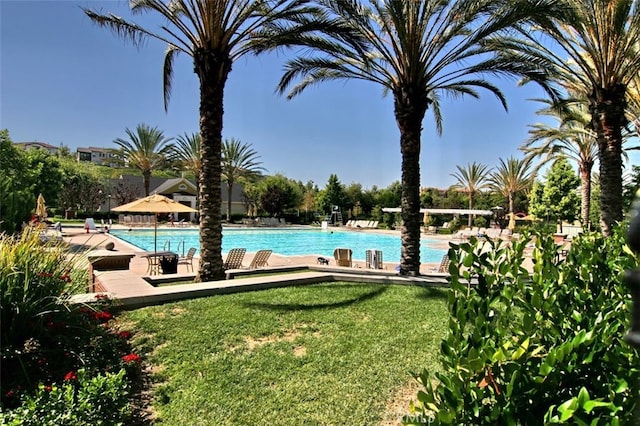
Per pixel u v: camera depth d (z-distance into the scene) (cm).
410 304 668
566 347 146
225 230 3180
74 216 3444
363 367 425
